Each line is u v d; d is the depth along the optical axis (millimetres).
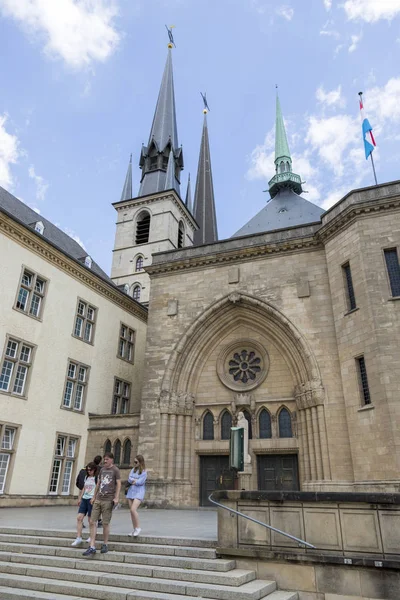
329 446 20516
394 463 17344
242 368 25875
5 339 22969
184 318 26922
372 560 8883
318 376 21938
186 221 58062
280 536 9969
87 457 27453
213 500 10734
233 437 13188
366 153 26438
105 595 8555
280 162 45594
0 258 23453
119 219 54719
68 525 13898
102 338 30953
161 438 24422
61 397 26297
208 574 9102
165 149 60906
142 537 11195
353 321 21000
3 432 22141
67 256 27828
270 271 25609
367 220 21672
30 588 9227
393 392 18312
